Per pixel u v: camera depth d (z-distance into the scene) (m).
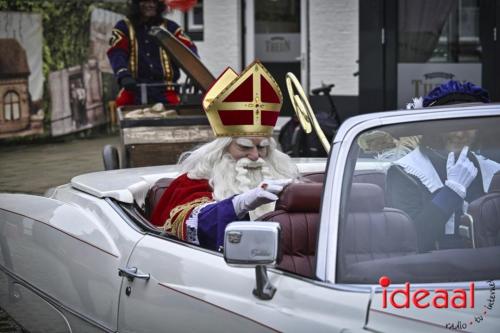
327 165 3.25
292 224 3.77
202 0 14.46
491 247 3.13
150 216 4.75
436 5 11.72
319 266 3.06
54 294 4.41
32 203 4.86
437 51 11.80
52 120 14.72
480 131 3.30
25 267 4.64
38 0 14.36
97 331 4.10
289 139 10.00
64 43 14.95
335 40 13.59
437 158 3.30
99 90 15.94
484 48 11.56
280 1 14.50
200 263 3.54
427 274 3.01
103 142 14.73
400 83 11.88
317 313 2.94
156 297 3.69
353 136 3.28
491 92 11.60
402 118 3.33
